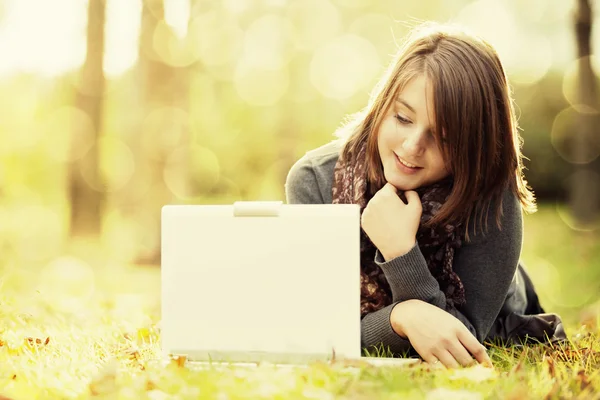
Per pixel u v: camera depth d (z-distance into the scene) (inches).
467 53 90.3
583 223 464.4
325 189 106.9
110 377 81.6
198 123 687.7
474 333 98.9
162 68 310.5
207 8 553.9
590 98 448.5
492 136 91.9
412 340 87.1
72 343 106.8
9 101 637.3
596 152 459.8
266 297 79.7
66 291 197.0
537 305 131.6
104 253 343.3
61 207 612.1
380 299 100.7
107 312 147.4
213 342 81.0
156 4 308.7
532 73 653.9
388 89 93.7
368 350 94.6
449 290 98.7
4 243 395.2
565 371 85.9
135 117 317.4
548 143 654.5
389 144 92.5
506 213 100.0
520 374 81.0
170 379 77.5
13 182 639.1
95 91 419.8
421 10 527.2
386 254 91.1
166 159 312.2
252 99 684.7
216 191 718.5
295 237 78.9
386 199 91.4
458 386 78.0
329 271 78.7
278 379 75.1
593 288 236.2
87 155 426.3
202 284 80.4
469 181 91.9
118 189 506.6
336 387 74.3
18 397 76.6
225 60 627.2
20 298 148.9
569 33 450.3
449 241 98.5
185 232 80.3
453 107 87.5
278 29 633.6
